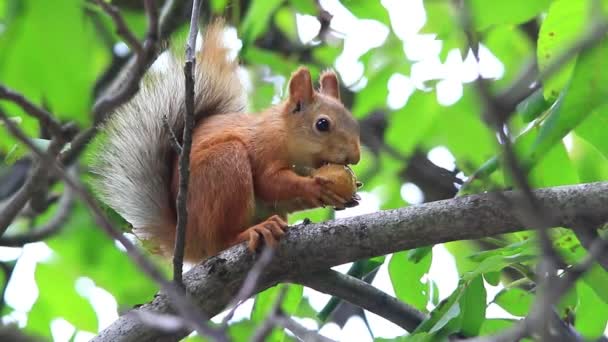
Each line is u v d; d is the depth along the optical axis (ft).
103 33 34.96
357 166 41.98
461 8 20.74
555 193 27.73
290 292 36.99
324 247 29.66
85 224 40.29
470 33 28.17
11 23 17.56
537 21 41.34
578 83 25.77
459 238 28.43
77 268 40.75
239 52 40.04
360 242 29.19
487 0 27.89
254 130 34.73
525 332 17.31
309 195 33.37
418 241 28.76
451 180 47.19
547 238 15.93
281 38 50.08
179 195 27.37
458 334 30.86
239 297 20.85
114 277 41.34
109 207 37.14
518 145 29.37
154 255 36.11
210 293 30.17
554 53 28.55
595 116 28.78
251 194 33.27
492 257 29.53
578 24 28.17
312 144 35.19
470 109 36.50
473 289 30.71
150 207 35.27
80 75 17.80
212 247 33.14
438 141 37.37
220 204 32.91
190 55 26.43
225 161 33.27
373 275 43.45
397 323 33.94
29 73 17.78
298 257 29.99
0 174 45.65
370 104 40.65
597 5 20.12
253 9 37.52
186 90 26.14
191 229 33.24
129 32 23.52
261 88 47.78
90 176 37.32
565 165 31.37
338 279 33.32
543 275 16.58
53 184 41.86
